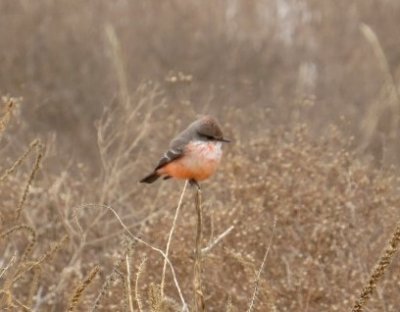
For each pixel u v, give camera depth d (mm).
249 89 30219
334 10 35438
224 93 30438
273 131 23391
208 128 15773
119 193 21766
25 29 32656
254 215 19047
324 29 34969
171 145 15922
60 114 31016
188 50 32844
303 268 18250
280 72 33156
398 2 35438
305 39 34656
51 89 31453
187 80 26328
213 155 15781
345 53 34062
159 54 32625
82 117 30906
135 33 33000
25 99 30922
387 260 12438
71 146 29750
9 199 20156
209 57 32750
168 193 21547
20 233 19562
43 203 20750
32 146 15398
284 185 19859
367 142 26625
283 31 34906
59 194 21234
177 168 15859
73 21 33094
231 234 18516
